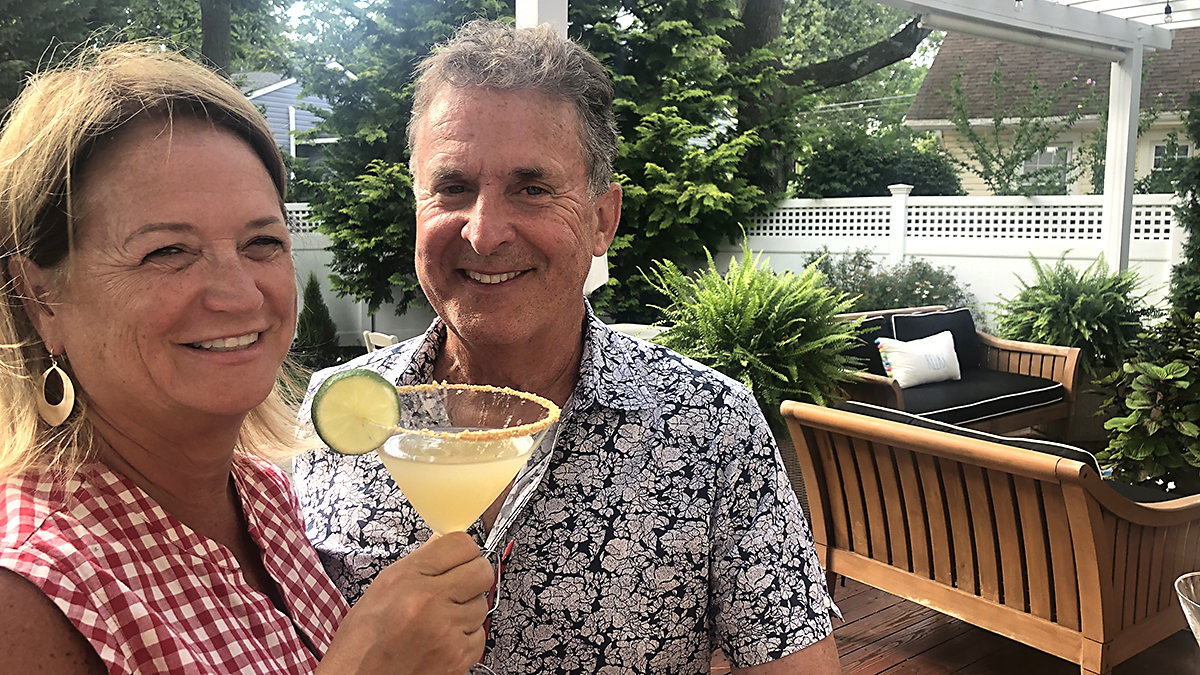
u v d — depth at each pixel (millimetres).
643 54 12867
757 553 1346
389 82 11688
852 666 3229
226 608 871
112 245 772
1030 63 16625
